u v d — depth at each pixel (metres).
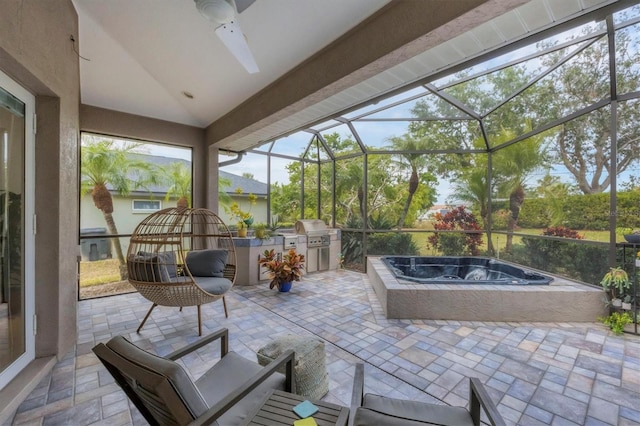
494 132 4.93
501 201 5.04
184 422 0.97
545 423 1.72
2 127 1.99
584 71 3.35
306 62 3.01
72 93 2.59
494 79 3.95
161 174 4.88
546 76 3.68
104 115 4.18
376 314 3.57
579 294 3.29
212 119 4.83
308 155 6.63
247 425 1.16
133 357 1.08
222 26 1.81
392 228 5.91
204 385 1.52
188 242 5.05
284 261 4.64
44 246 2.31
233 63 3.22
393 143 5.70
